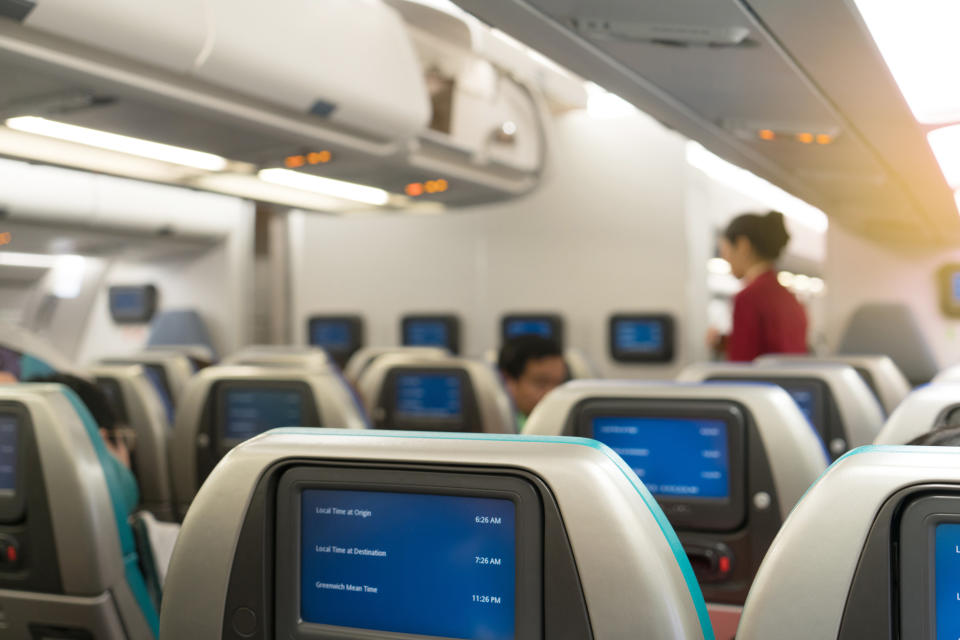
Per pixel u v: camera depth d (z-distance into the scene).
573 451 0.80
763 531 1.60
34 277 7.12
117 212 6.45
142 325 7.78
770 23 2.19
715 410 1.61
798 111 3.07
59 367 2.79
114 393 3.27
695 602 0.79
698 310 6.70
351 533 0.88
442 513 0.85
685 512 1.64
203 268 7.61
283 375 2.74
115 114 3.11
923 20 2.07
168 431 3.30
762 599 0.73
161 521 3.32
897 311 6.29
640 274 6.65
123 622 1.57
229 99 3.10
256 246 7.99
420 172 4.30
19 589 1.56
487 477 0.82
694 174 6.74
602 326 6.77
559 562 0.78
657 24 2.28
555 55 2.62
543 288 6.97
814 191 4.69
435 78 4.26
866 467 0.73
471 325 7.25
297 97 3.25
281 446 0.90
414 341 7.34
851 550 0.71
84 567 1.52
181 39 2.74
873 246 6.37
